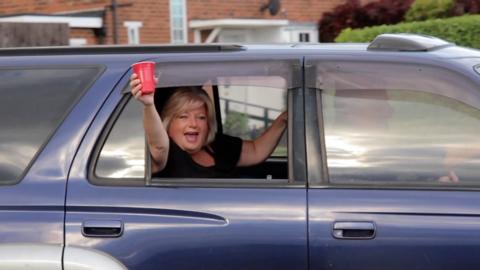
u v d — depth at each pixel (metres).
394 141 4.89
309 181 4.79
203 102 5.62
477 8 18.53
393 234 4.61
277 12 23.61
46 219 4.80
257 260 4.69
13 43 13.81
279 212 4.70
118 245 4.74
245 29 24.19
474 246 4.58
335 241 4.64
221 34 23.61
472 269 4.60
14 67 5.25
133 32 21.06
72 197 4.83
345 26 23.00
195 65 5.12
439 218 4.62
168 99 5.57
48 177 4.90
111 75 5.11
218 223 4.71
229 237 4.70
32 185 4.89
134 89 4.85
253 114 17.66
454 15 18.53
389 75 4.98
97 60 5.21
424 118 4.92
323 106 4.95
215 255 4.71
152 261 4.73
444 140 4.88
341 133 4.92
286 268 4.68
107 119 5.02
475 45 15.77
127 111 5.06
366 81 4.98
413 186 4.75
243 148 6.02
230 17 23.05
